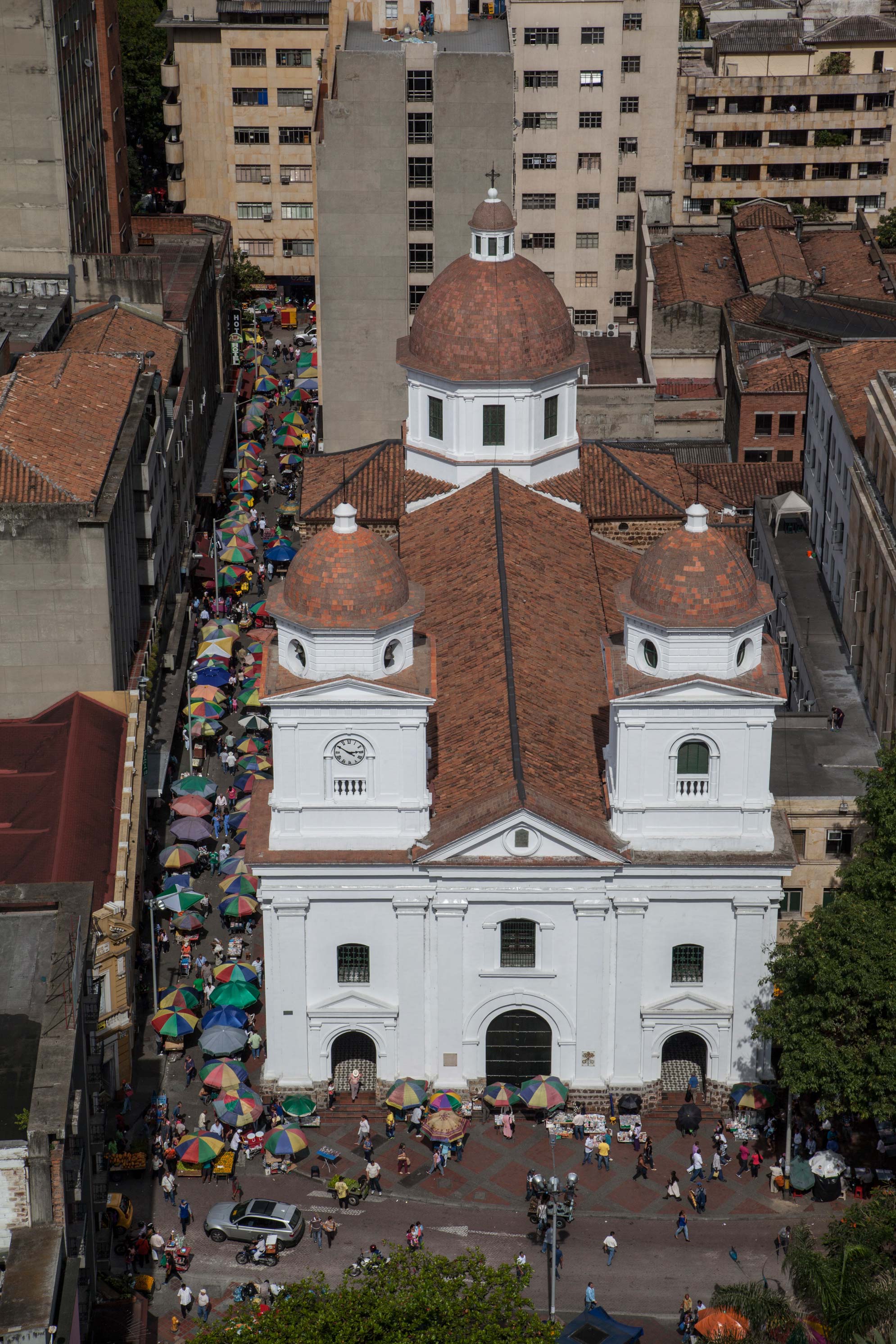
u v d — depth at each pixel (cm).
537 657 9725
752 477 14312
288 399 17488
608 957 8869
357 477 12106
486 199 11562
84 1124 7125
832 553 12006
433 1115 8794
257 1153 8900
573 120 16975
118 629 10881
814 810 9431
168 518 12781
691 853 8675
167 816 11538
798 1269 7181
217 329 17238
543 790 8681
